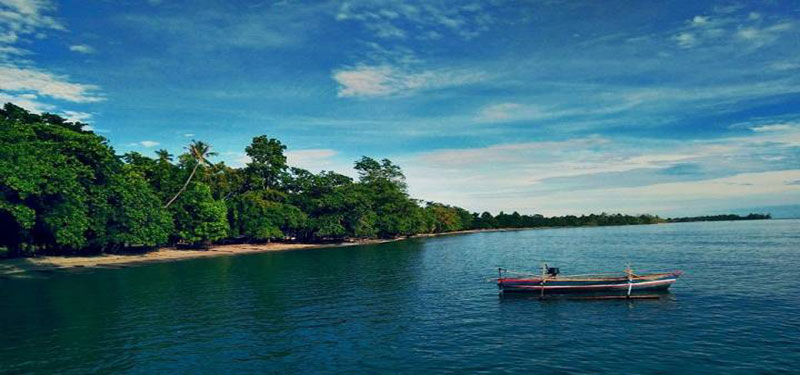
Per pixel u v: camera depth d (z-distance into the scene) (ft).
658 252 262.06
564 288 123.03
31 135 188.24
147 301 123.34
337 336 86.99
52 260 221.46
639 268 186.60
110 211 231.71
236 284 155.02
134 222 242.58
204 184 311.27
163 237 264.72
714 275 155.33
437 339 83.97
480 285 146.51
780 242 325.42
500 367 68.69
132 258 255.29
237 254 302.25
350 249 345.31
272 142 394.11
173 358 75.25
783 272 158.71
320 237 428.56
